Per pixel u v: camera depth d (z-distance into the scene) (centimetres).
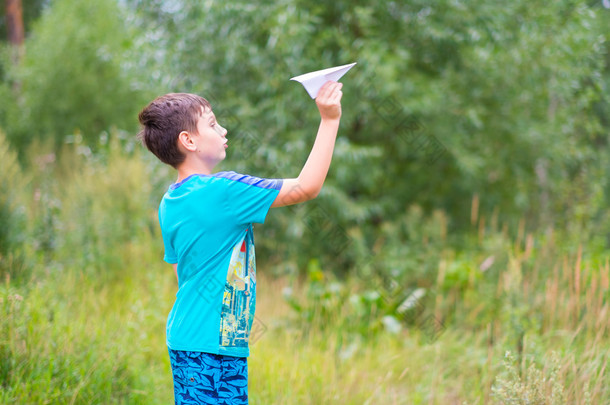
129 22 509
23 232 370
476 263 450
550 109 555
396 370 321
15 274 320
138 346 281
